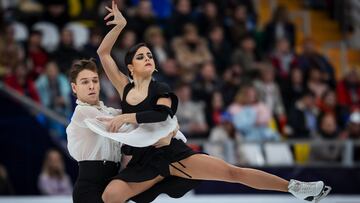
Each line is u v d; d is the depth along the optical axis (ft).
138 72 40.32
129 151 40.37
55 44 93.45
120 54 84.84
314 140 80.79
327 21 122.83
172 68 88.28
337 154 84.17
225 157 78.64
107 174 41.01
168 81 87.61
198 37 94.38
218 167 39.83
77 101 41.39
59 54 85.46
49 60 86.69
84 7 97.96
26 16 94.07
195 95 86.33
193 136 81.66
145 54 40.45
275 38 103.96
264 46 103.76
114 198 39.32
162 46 90.99
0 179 75.97
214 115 84.89
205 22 98.63
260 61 98.43
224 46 96.02
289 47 103.19
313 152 84.23
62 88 81.41
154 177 39.91
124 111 40.65
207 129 82.99
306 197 39.91
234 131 81.92
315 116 90.07
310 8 122.93
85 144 40.73
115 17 41.83
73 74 41.45
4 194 76.13
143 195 40.68
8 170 77.10
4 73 81.05
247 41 95.91
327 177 80.74
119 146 41.50
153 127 39.50
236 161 79.97
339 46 119.96
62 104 80.84
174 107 39.91
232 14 101.86
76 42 93.81
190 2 102.27
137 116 38.70
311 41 104.94
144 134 39.22
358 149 85.61
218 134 81.56
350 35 121.39
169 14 102.27
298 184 39.78
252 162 80.53
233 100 88.43
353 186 81.30
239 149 80.33
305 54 101.96
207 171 39.86
